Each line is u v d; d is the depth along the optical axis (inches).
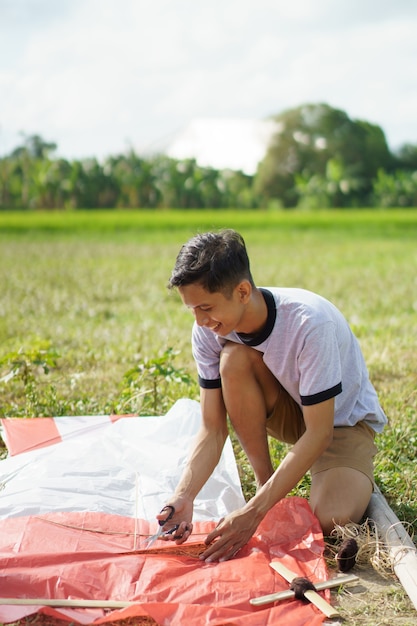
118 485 120.7
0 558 99.9
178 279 100.6
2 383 184.2
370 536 109.3
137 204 1171.3
